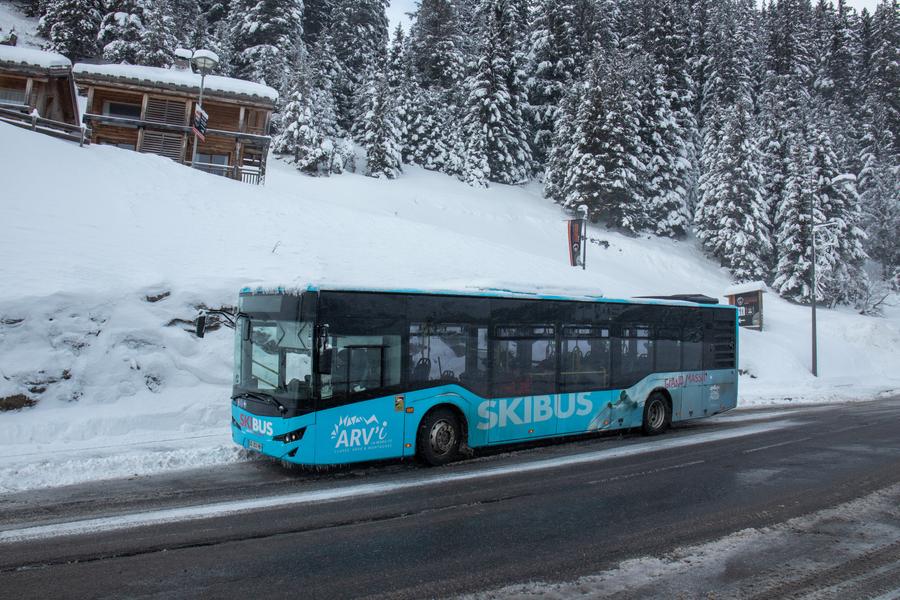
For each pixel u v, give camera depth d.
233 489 7.80
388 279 19.34
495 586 4.88
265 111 30.91
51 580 4.84
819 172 45.97
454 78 57.44
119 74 27.88
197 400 11.97
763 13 76.56
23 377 10.55
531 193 53.38
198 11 60.38
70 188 17.98
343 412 8.42
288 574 5.05
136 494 7.42
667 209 49.75
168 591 4.66
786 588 4.93
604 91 45.50
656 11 54.97
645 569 5.32
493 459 10.18
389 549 5.71
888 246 54.94
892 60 66.12
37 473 8.05
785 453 10.95
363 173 48.84
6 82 28.05
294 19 54.38
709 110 55.16
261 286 9.04
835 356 32.56
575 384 11.38
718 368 14.39
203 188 22.55
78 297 12.08
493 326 10.25
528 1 61.12
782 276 45.31
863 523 6.76
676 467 9.65
